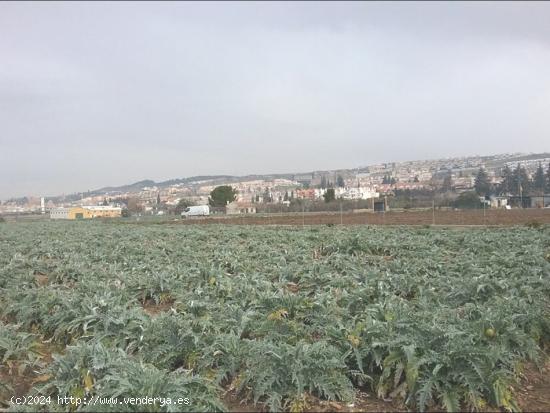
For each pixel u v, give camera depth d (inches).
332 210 3065.9
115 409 215.5
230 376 277.6
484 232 940.6
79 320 348.2
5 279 553.0
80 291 463.5
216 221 2170.3
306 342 283.0
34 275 600.1
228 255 671.8
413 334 270.7
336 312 332.5
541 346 322.7
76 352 269.4
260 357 254.4
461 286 406.0
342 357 261.7
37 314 416.5
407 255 671.8
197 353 285.6
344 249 768.3
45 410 240.2
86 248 858.1
